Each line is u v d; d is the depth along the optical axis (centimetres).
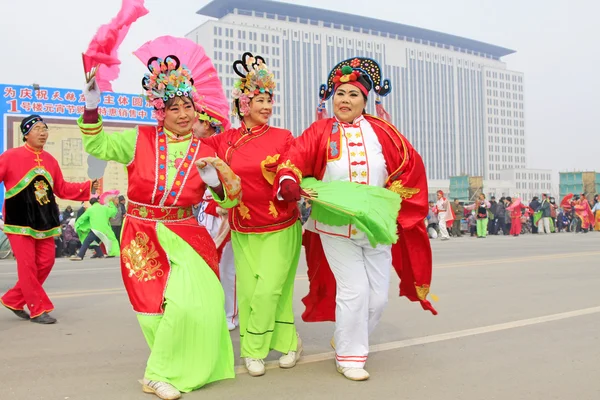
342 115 399
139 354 441
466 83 12638
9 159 553
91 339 490
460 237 2189
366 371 381
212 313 350
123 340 487
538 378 372
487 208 2291
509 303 643
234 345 479
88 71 340
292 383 365
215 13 10075
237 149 401
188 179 363
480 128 12794
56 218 580
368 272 391
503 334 496
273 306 389
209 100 506
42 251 572
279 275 388
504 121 13225
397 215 383
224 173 348
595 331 505
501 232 2530
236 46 9188
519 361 413
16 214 551
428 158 11825
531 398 334
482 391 347
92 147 348
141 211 360
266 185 394
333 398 335
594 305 629
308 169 396
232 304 533
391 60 11381
